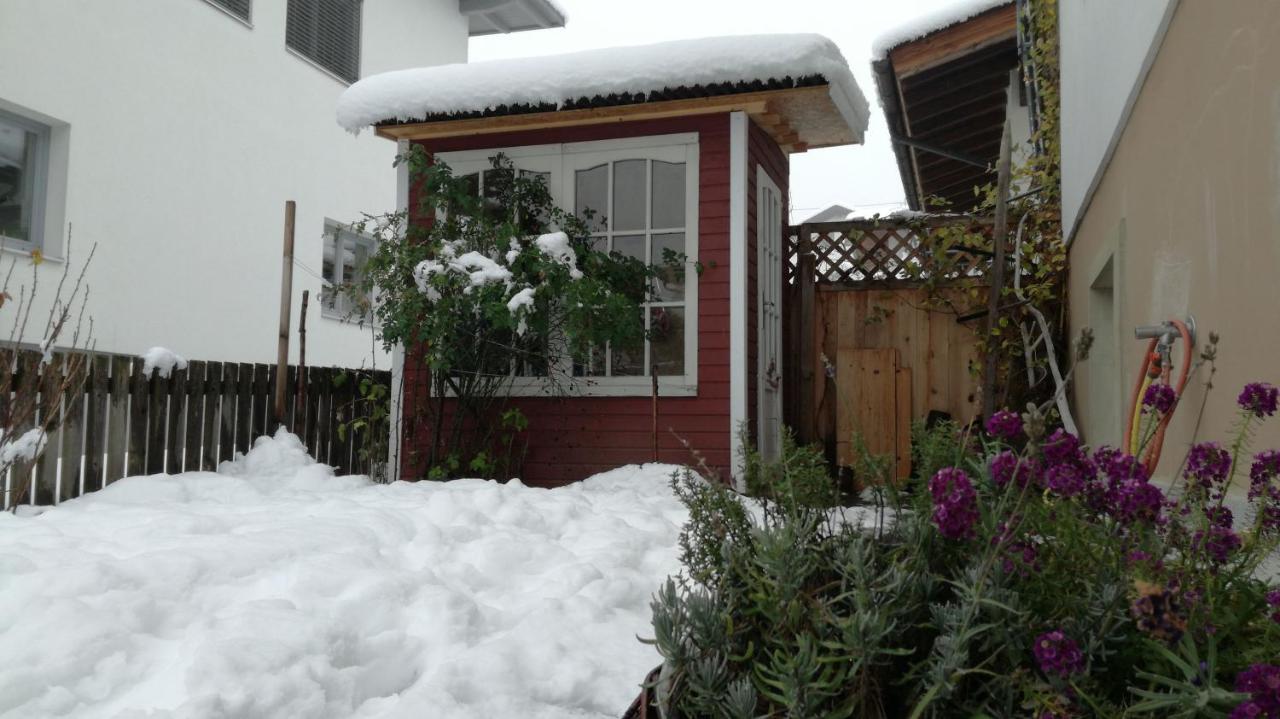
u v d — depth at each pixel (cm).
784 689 143
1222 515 173
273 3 1252
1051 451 158
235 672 249
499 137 792
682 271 749
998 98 1105
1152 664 148
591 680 288
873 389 855
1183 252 328
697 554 204
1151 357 312
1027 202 811
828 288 876
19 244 923
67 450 561
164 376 623
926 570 161
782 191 891
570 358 756
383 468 791
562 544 434
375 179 1469
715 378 737
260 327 1228
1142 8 383
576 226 751
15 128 933
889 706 155
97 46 988
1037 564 159
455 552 395
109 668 257
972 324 835
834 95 720
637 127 762
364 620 305
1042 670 142
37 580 298
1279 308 224
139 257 1043
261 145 1230
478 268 688
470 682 276
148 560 322
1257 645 155
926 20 886
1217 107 280
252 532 381
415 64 1587
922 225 848
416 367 789
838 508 203
